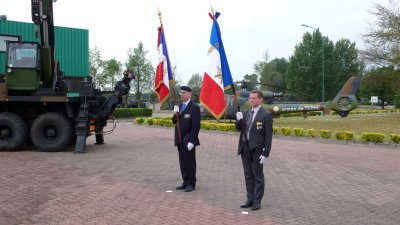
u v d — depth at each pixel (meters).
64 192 7.52
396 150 14.18
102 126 14.23
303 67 67.81
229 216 6.11
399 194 7.69
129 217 6.01
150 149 13.62
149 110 35.56
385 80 37.09
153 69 44.75
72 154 12.35
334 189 8.03
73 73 27.53
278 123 24.94
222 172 9.66
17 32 24.19
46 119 12.65
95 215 6.10
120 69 45.06
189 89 7.66
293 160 11.66
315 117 32.22
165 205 6.69
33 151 12.91
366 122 25.81
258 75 83.00
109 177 8.91
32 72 12.84
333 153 13.23
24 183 8.24
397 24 34.31
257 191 6.43
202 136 18.39
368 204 6.93
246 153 6.48
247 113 6.57
